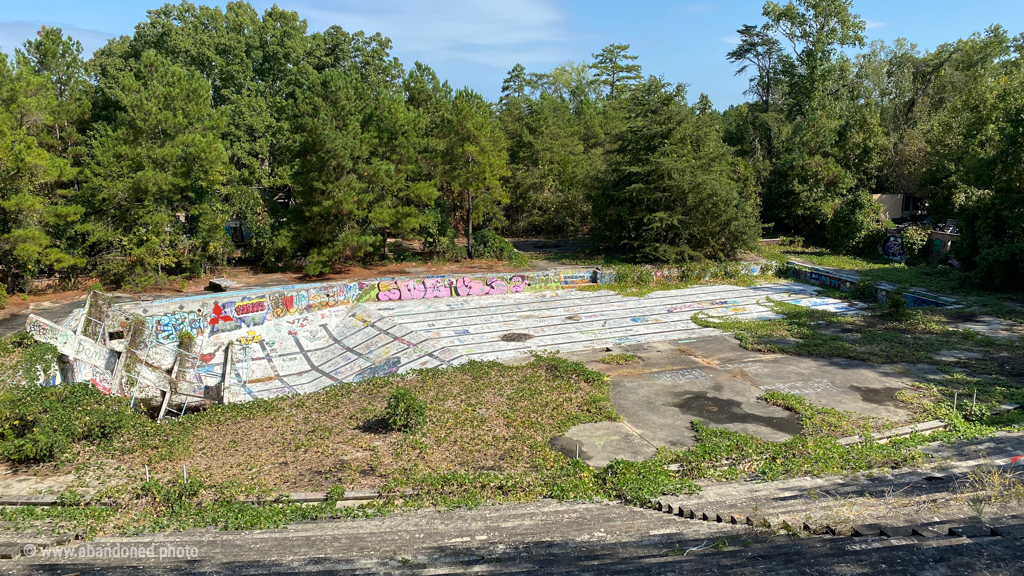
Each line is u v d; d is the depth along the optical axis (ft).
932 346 68.74
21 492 37.45
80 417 45.93
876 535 25.71
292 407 55.06
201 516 34.37
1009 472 33.37
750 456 42.42
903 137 164.66
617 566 23.41
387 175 111.75
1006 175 99.86
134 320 73.92
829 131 155.43
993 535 23.53
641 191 121.49
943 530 24.88
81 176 98.53
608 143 172.35
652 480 37.86
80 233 94.27
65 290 93.09
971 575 19.48
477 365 65.05
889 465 39.60
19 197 78.23
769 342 72.54
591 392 56.59
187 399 70.33
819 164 146.61
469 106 125.70
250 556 28.02
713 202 118.52
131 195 93.35
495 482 38.78
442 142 131.85
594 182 136.67
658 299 100.58
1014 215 95.04
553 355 70.59
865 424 47.88
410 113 126.21
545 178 163.02
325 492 37.73
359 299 97.35
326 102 108.99
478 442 45.65
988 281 95.86
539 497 37.35
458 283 102.42
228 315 83.82
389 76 185.37
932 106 185.06
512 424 49.19
